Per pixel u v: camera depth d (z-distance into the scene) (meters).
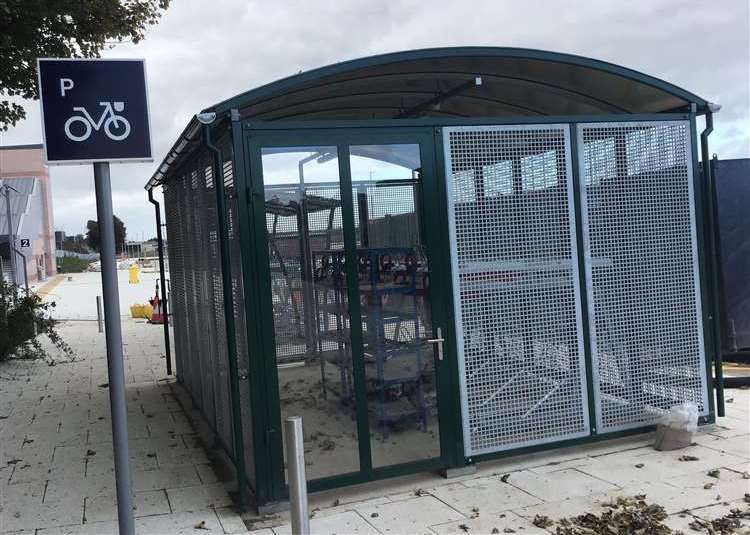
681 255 5.39
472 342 4.77
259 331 4.25
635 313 5.23
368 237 4.54
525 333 4.91
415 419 4.65
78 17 8.91
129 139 3.13
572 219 5.03
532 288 4.93
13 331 10.36
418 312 4.67
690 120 5.42
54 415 7.12
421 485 4.59
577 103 5.82
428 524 3.94
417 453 4.64
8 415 7.15
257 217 4.25
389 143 4.57
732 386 7.07
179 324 8.38
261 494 4.25
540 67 4.93
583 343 5.06
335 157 4.44
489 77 5.16
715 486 4.32
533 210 4.93
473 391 4.78
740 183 7.12
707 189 5.57
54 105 3.03
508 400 4.86
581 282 5.06
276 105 5.07
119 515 3.15
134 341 13.29
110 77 3.11
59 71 3.04
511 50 4.65
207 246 5.48
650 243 5.28
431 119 4.67
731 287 7.11
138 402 7.79
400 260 4.62
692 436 5.23
